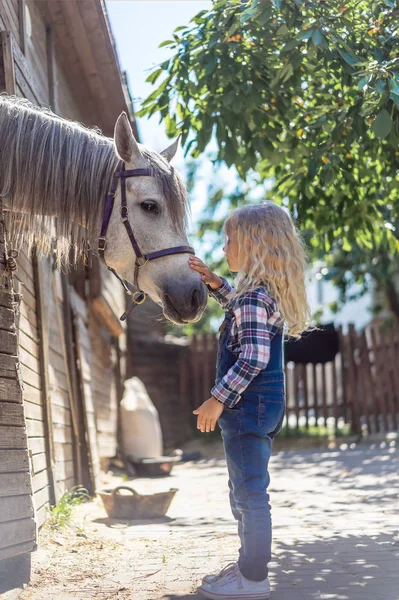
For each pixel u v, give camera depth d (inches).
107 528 183.5
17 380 128.6
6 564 123.0
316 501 221.5
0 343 125.0
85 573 130.3
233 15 186.2
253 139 207.2
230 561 138.2
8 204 130.2
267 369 107.2
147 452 396.2
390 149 212.5
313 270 605.0
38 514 165.9
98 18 236.7
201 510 216.5
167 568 133.6
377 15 175.8
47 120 132.7
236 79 195.8
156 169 129.5
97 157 130.7
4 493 118.2
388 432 479.5
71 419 252.5
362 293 567.8
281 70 182.4
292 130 213.3
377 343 493.4
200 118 204.8
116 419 438.9
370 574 124.6
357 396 497.0
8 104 132.8
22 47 194.1
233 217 111.5
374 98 167.2
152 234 127.0
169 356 562.6
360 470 306.8
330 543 152.8
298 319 109.1
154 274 126.4
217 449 501.4
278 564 133.6
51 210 130.0
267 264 107.7
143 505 198.4
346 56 165.3
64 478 221.5
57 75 257.8
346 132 198.7
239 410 106.1
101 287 334.3
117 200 128.9
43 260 212.8
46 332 206.4
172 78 205.0
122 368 494.9
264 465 107.0
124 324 522.9
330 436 491.8
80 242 133.2
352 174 215.3
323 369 514.9
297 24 170.4
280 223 109.7
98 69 276.7
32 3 218.1
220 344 110.7
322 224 240.7
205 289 125.9
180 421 551.2
